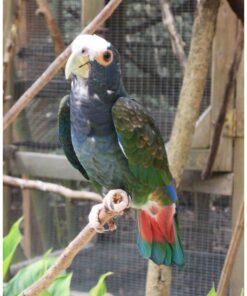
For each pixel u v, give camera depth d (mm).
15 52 3500
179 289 3209
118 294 3377
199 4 2639
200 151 3123
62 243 3518
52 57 3443
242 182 3072
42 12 3061
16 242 2658
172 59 3150
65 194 3084
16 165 3537
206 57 2650
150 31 3178
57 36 3109
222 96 3068
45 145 3508
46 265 2648
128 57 3227
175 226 2076
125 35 3211
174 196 2092
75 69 1922
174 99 3158
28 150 3547
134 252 3336
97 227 1865
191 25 3129
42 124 3498
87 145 2014
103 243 3412
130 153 2010
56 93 3439
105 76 1953
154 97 3197
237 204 3084
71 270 3477
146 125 2041
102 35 3217
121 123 1979
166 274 2662
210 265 3150
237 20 3010
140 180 2047
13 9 3480
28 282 2605
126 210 2150
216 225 3141
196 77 2658
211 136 3102
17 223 2699
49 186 3117
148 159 2039
